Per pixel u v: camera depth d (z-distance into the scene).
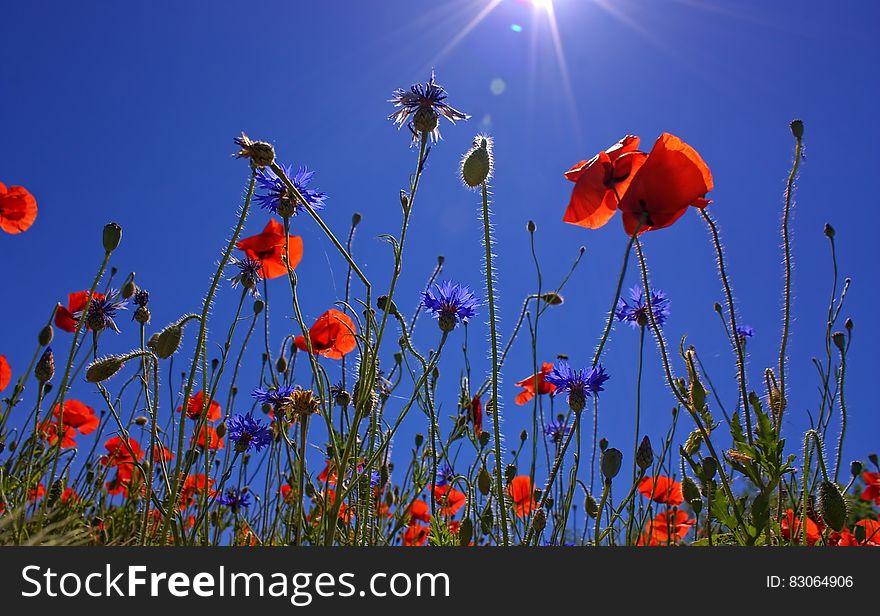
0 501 0.35
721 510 0.33
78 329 0.36
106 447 0.56
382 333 0.30
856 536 0.38
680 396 0.35
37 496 0.41
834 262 0.44
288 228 0.35
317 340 0.45
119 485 0.55
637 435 0.39
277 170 0.31
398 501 0.54
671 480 0.44
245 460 0.55
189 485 0.48
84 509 0.47
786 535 0.41
